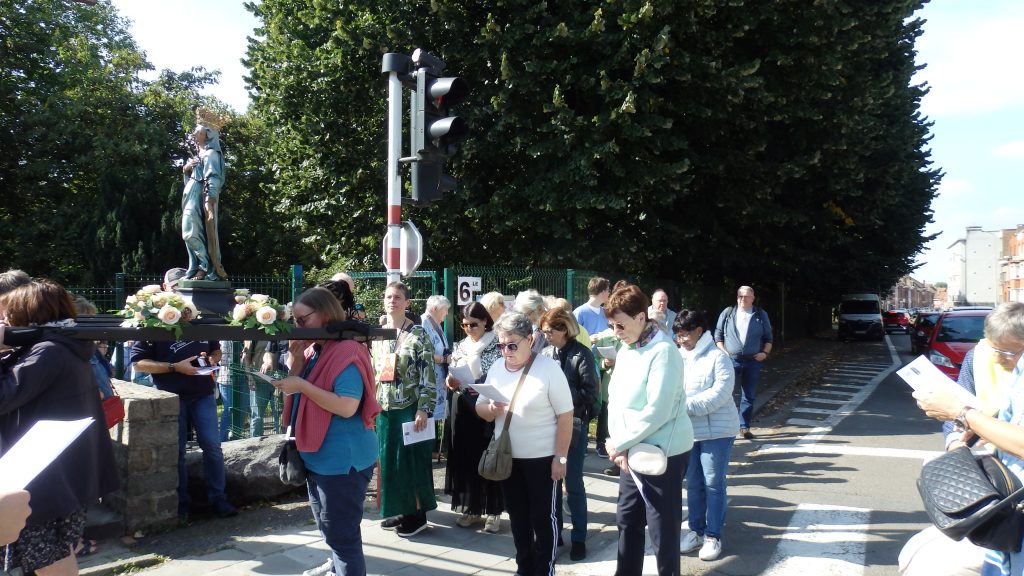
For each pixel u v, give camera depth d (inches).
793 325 1099.9
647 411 140.9
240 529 196.1
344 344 134.6
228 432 292.4
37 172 796.6
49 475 112.3
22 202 857.5
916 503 232.4
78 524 119.1
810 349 932.6
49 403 114.7
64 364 115.5
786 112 508.1
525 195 482.6
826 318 1577.3
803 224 689.0
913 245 966.4
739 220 590.2
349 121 545.0
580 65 471.5
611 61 454.9
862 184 711.7
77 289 291.1
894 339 1259.2
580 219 477.1
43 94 868.6
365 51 499.5
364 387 135.3
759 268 768.3
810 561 181.3
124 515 188.2
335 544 133.4
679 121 510.6
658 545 143.9
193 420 208.4
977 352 141.4
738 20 471.8
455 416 199.8
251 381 286.5
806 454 311.3
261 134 989.8
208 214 200.4
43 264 768.9
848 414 419.2
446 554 181.6
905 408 438.3
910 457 301.6
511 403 149.3
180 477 205.3
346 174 545.6
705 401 179.3
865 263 914.7
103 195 719.7
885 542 195.3
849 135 570.9
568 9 464.1
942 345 489.7
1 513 76.9
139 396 192.5
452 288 324.2
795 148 561.9
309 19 542.9
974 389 152.2
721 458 183.0
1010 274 3029.0
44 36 864.3
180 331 122.8
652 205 535.2
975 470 103.3
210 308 183.5
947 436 135.9
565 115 447.8
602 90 448.5
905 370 116.6
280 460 136.8
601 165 478.9
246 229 853.2
